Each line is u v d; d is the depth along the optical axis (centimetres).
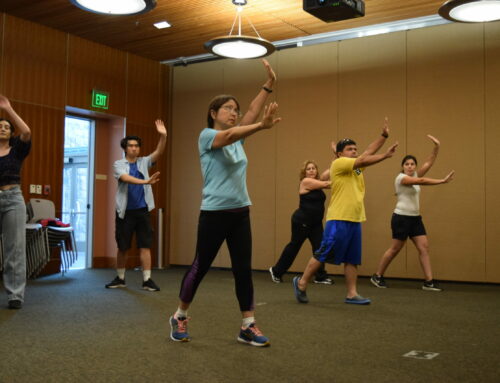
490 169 619
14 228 400
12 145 407
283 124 755
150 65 830
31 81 672
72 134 756
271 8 625
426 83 661
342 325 342
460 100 639
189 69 841
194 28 695
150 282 523
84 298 459
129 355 257
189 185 830
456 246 631
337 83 719
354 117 705
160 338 297
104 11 518
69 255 718
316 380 217
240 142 285
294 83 750
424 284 558
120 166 529
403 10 627
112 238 781
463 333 320
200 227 280
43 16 658
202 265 285
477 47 633
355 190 429
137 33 717
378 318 370
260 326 337
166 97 851
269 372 228
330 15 521
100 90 753
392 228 569
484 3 469
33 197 665
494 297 495
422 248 561
